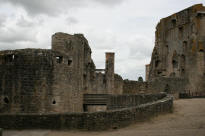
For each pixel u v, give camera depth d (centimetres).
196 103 2745
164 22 5862
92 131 1820
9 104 2505
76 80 3062
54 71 2584
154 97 2820
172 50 5606
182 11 5388
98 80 4197
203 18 5081
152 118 2044
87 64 3784
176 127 1703
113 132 1736
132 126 1867
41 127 1903
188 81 4994
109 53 4462
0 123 1939
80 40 3231
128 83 4625
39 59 2531
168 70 5675
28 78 2512
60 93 2647
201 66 4984
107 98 3338
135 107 1964
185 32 5291
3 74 2542
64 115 1880
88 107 3875
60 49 2852
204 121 1800
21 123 1923
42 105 2506
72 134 1745
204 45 5041
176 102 2891
